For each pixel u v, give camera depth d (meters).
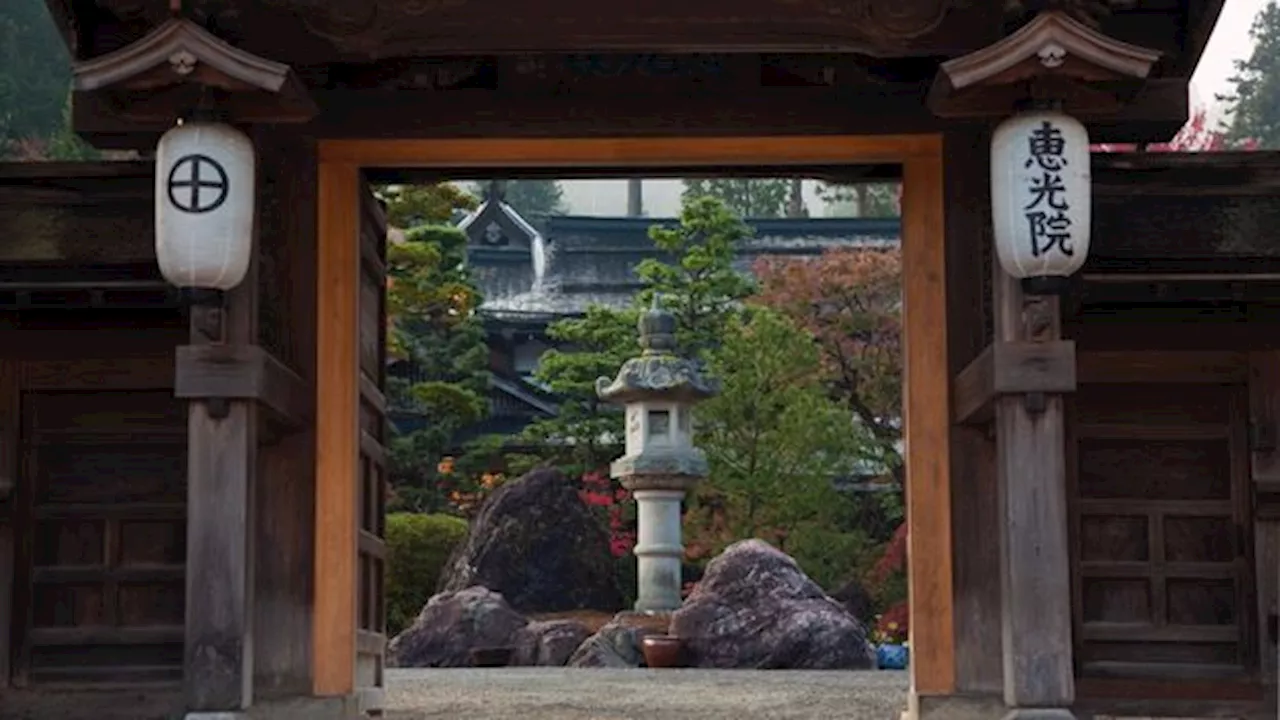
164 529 9.34
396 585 27.27
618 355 31.95
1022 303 7.73
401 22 8.34
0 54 33.22
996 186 7.75
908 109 9.28
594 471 32.16
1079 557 9.15
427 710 12.09
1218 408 9.32
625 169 9.75
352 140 9.40
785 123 9.31
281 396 8.45
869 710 12.07
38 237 9.27
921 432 9.20
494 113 9.35
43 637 9.18
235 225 7.73
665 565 24.31
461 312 30.17
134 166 9.39
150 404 9.40
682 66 9.40
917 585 9.11
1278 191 9.41
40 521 9.30
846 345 32.81
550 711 11.99
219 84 7.65
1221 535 9.22
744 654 20.31
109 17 9.31
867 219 45.72
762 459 29.23
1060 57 7.47
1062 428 7.66
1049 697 7.45
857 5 8.25
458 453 34.88
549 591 26.31
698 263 31.20
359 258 9.53
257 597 9.06
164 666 9.19
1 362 9.34
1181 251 9.26
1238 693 8.99
